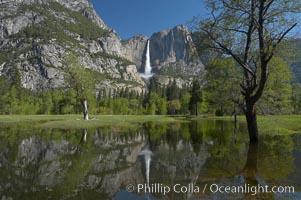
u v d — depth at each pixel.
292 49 20.12
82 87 53.16
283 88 32.41
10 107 100.69
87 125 43.88
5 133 31.89
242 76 23.97
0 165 14.52
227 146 20.23
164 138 27.23
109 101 126.12
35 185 10.83
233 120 62.00
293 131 30.66
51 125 42.75
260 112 29.19
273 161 14.36
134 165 14.46
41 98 115.56
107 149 20.25
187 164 14.30
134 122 56.41
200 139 25.64
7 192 9.95
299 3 18.06
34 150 19.73
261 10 18.55
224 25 20.33
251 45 21.08
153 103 121.38
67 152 18.89
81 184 11.03
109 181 11.38
